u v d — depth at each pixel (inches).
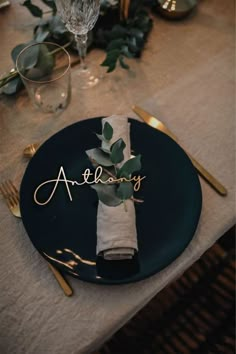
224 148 26.4
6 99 28.3
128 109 28.2
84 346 19.1
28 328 19.5
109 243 19.9
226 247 41.4
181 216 22.3
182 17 33.3
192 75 30.2
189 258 21.9
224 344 34.7
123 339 34.4
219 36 32.7
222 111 28.2
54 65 27.9
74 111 28.0
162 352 33.9
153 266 20.5
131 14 31.8
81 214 22.3
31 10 30.0
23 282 20.8
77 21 25.1
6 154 25.8
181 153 24.4
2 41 31.5
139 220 22.2
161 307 36.5
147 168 24.0
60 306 20.1
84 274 20.1
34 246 20.9
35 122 27.4
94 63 30.8
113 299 20.3
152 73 30.3
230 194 24.3
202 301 37.2
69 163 24.1
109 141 22.5
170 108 28.3
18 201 23.5
